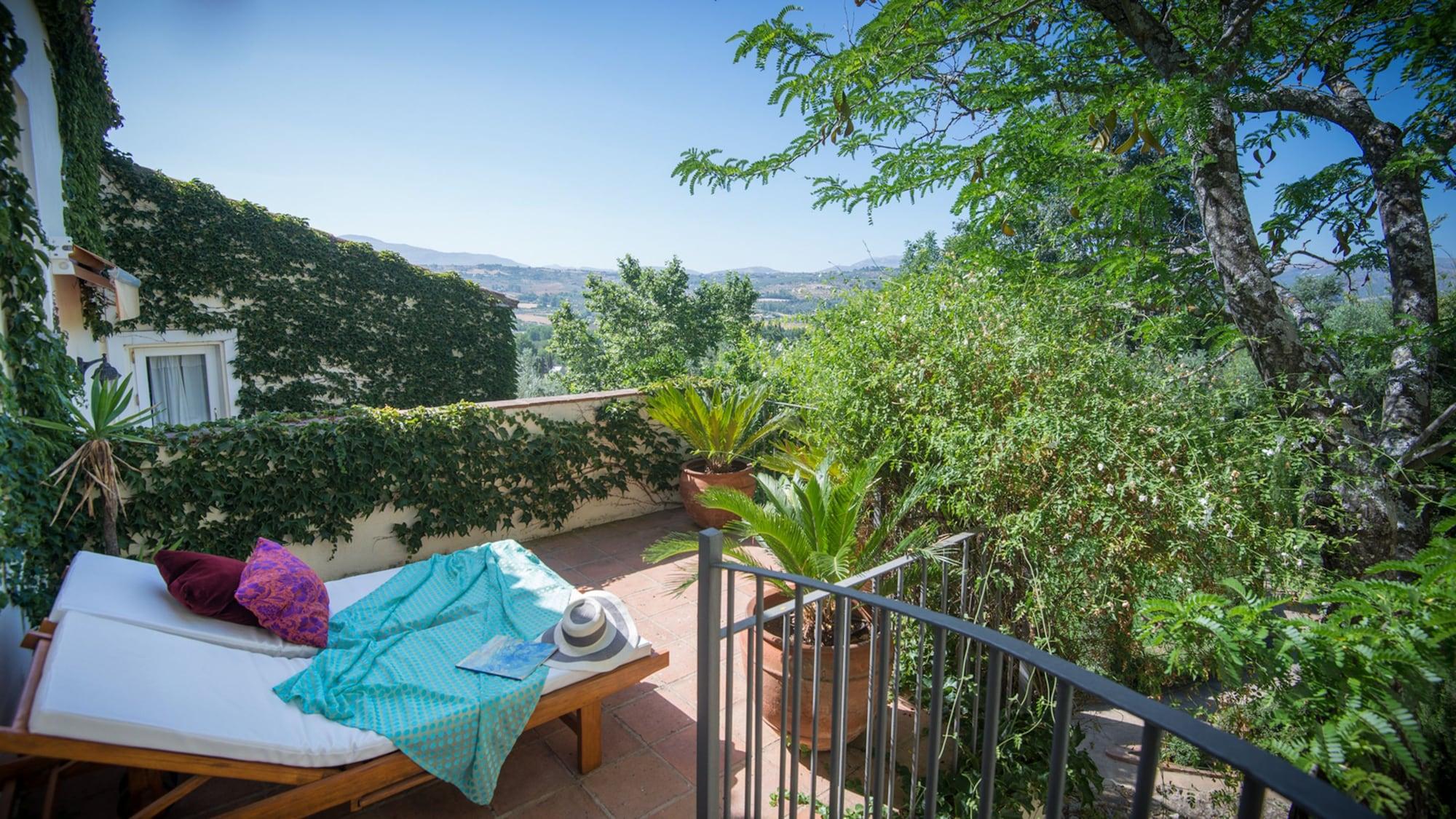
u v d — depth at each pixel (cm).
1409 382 257
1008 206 330
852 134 268
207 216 941
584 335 2131
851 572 307
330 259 1061
